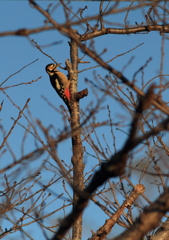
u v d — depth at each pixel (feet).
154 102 23.75
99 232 38.19
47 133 23.22
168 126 20.08
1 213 38.14
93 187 20.57
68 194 42.16
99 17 21.11
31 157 24.53
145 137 19.49
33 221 39.09
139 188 39.63
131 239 22.61
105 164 19.79
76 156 44.24
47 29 19.88
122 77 22.81
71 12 35.01
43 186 36.42
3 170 24.25
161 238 38.65
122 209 39.01
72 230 42.19
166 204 22.49
